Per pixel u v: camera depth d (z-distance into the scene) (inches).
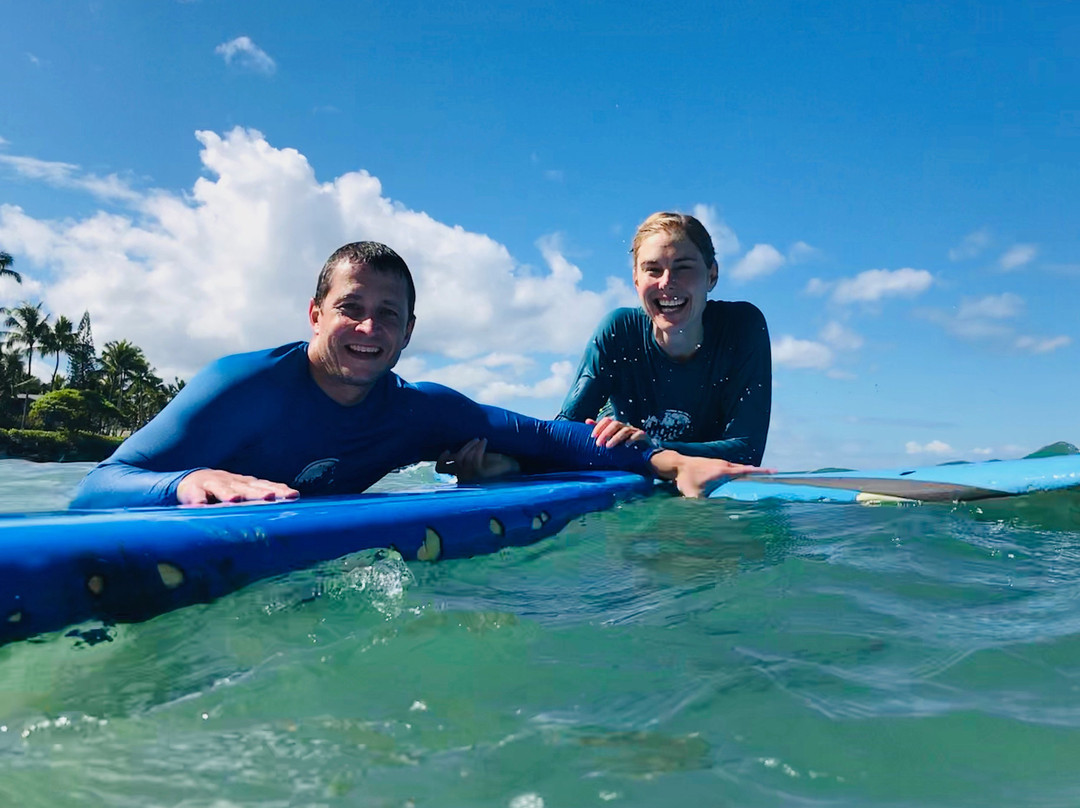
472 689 20.9
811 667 22.4
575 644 24.3
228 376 46.5
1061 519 45.9
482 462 58.4
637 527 44.7
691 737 18.0
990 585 31.7
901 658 23.2
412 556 35.1
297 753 17.3
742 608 28.4
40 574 24.8
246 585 29.7
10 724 18.8
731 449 65.6
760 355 69.4
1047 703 19.9
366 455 53.3
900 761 16.9
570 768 16.6
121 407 1008.9
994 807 15.1
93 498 42.1
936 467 61.5
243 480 40.5
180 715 19.2
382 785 15.9
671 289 64.6
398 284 48.1
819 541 40.5
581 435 62.0
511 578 33.4
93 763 16.8
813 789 15.8
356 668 22.2
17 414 826.8
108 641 24.4
